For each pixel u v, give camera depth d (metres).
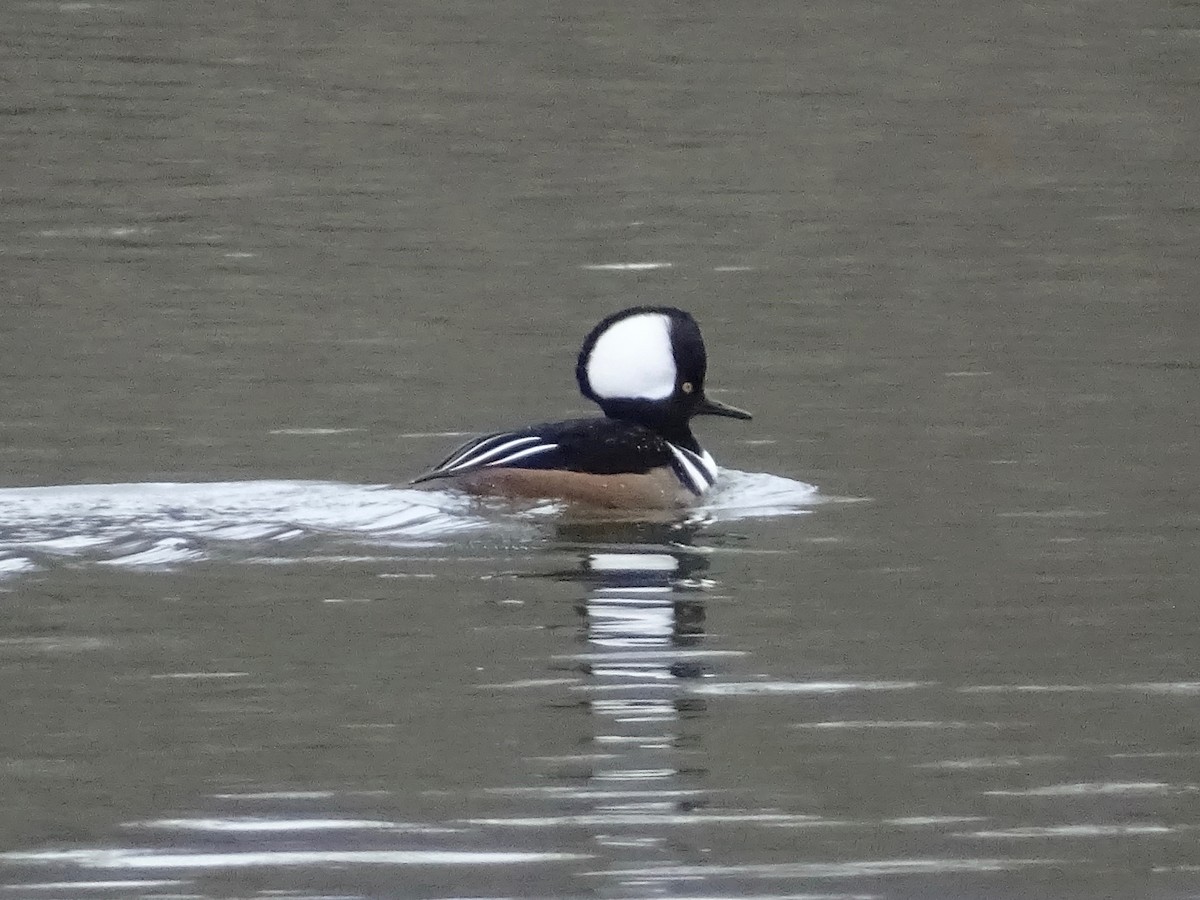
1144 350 19.39
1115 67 33.47
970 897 8.16
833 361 19.00
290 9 37.34
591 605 11.59
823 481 14.84
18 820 8.75
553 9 37.47
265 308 21.06
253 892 8.09
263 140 29.48
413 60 34.12
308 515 13.29
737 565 12.50
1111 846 8.65
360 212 25.81
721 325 20.52
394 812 8.78
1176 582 12.23
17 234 24.23
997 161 28.73
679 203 26.47
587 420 14.54
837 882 8.27
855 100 31.91
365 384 18.11
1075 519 13.71
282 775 9.20
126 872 8.25
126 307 21.00
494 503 13.76
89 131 29.50
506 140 29.70
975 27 36.19
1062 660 10.84
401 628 11.09
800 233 24.94
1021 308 21.23
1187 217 25.69
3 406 16.98
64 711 9.87
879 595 11.95
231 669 10.42
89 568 12.11
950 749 9.62
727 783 9.14
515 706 9.99
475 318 20.84
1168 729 9.91
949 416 16.89
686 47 35.06
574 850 8.50
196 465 15.16
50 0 37.72
